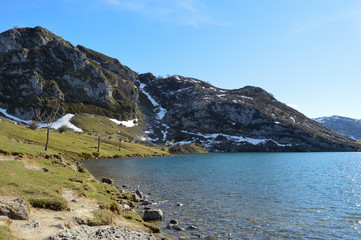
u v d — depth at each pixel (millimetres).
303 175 70812
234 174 71750
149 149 192125
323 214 31094
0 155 38156
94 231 17328
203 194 42375
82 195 26953
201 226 25984
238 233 24234
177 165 100938
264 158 159625
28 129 122375
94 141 157375
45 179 28484
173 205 34688
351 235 24141
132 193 41625
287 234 24203
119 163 100250
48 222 16906
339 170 85688
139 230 21031
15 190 20672
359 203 36812
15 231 14258
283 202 37250
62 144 111500
